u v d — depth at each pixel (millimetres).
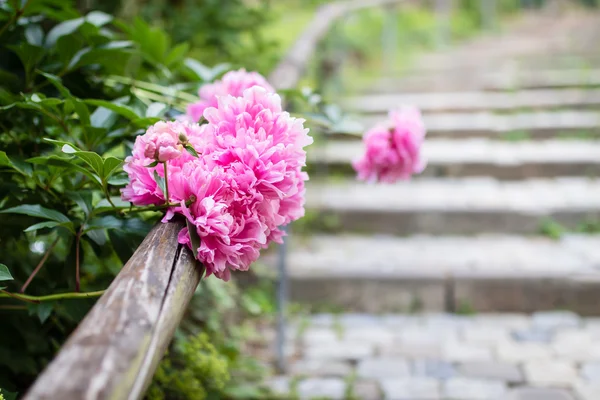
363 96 6262
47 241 1744
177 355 2150
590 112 5734
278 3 8664
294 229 4137
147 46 1825
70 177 1510
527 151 4961
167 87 1880
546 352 3012
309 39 4273
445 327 3295
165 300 835
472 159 4777
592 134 5297
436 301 3480
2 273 1079
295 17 8281
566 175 4762
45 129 1584
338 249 3904
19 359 1491
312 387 2734
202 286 2215
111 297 795
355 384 2764
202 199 1013
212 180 1019
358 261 3699
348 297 3488
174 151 972
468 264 3654
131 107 1499
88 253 1787
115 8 2678
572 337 3154
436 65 7625
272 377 2795
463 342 3125
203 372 2051
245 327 2986
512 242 4023
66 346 689
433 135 5355
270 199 1062
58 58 1666
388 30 7910
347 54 7574
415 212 4172
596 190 4477
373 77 7027
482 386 2742
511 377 2809
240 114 1078
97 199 1655
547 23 12172
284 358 2844
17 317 1485
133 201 1073
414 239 4102
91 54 1581
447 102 5938
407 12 10016
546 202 4258
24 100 1454
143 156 1041
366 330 3258
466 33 10617
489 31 11086
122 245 1314
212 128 1094
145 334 740
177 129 1048
